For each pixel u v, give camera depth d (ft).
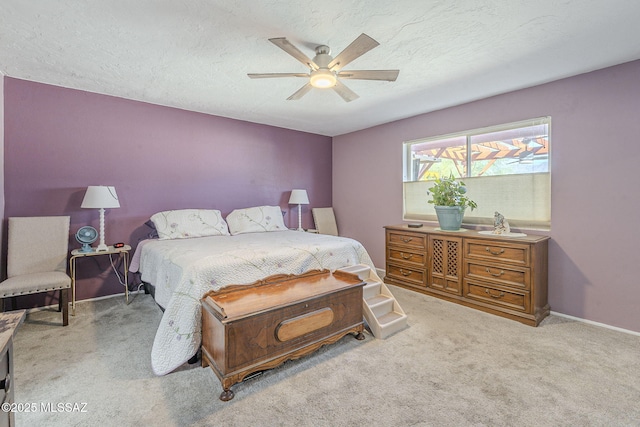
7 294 7.82
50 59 8.10
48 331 8.27
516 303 9.07
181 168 12.64
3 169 9.23
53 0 5.62
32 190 9.71
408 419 5.08
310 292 7.12
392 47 7.47
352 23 6.46
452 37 7.01
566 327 8.65
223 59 8.12
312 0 5.67
